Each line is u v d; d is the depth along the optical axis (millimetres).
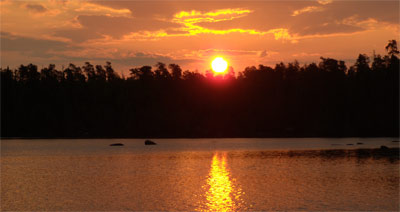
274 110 164750
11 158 68000
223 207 30781
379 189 36406
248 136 154250
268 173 47312
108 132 161875
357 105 157625
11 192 36031
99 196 34531
